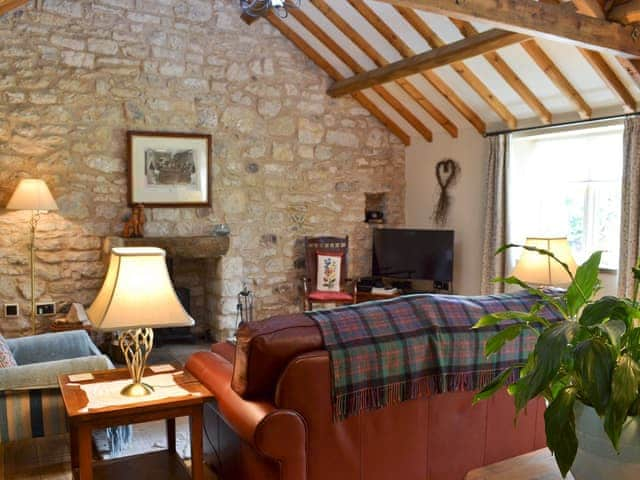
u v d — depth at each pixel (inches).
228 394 91.8
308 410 85.1
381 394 90.3
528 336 102.0
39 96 207.8
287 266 257.4
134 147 221.5
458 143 255.4
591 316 57.2
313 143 260.7
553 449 56.0
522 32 141.6
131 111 222.2
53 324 198.7
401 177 283.6
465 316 98.6
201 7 233.1
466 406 100.1
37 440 139.8
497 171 231.3
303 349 86.0
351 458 89.5
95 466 105.3
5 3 187.8
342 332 88.8
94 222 218.4
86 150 215.8
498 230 232.1
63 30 210.5
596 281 63.9
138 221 218.2
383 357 90.0
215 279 238.2
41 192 194.9
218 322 235.5
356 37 227.5
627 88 184.1
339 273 254.1
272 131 251.0
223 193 241.6
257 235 250.1
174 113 230.2
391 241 265.4
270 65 248.5
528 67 199.6
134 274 93.3
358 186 273.1
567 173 223.3
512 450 107.0
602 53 175.0
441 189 263.6
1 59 202.1
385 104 266.7
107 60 217.6
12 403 115.6
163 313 92.5
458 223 257.3
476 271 249.8
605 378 52.7
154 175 225.8
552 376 54.1
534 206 236.7
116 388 96.6
